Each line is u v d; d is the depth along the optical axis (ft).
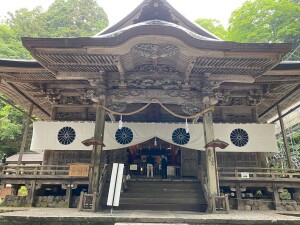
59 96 46.32
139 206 33.76
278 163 73.87
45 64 32.37
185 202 34.32
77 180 38.58
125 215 22.25
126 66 33.96
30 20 151.64
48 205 37.99
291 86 42.65
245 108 47.03
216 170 31.22
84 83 44.01
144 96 35.12
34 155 88.69
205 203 33.86
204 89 34.65
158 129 44.34
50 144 43.39
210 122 33.30
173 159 59.72
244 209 37.22
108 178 41.39
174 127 44.52
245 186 39.01
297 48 91.76
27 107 54.75
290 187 39.24
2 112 94.38
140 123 44.73
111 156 45.60
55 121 44.62
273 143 43.68
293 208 37.19
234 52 30.40
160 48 30.81
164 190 37.40
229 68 33.68
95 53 30.25
